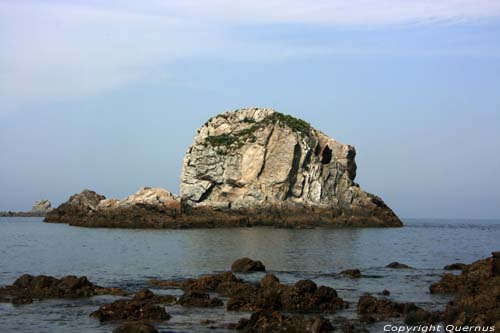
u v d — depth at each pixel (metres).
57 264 56.06
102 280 44.56
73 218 147.12
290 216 131.88
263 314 28.67
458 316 28.17
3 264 55.59
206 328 28.33
